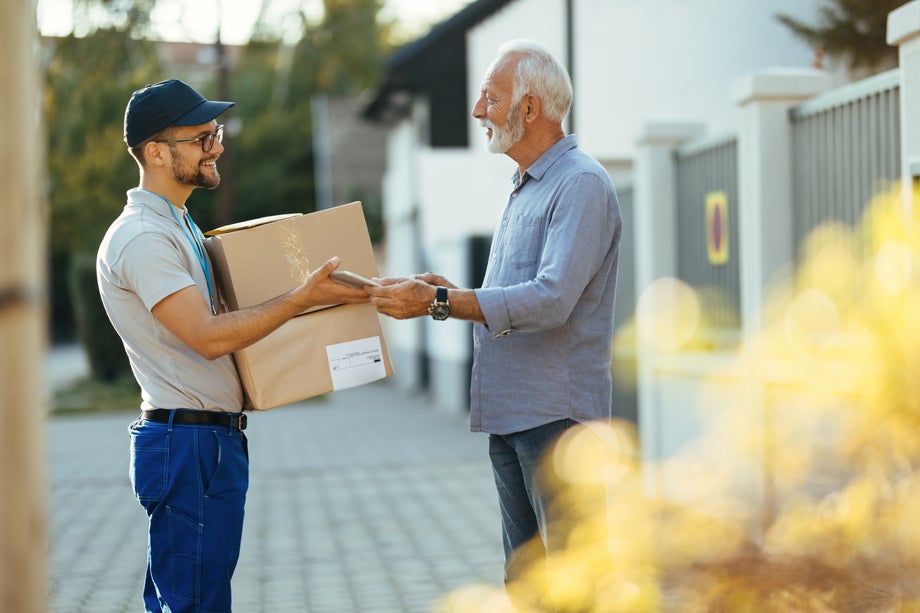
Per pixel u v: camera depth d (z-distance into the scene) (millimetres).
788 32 7648
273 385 2963
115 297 2912
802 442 2916
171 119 2930
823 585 2133
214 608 2910
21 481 1512
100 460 10852
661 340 7676
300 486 8648
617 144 10898
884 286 3039
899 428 2576
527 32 15117
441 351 17172
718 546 2252
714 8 8891
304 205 35688
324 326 3010
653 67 10250
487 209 16609
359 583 5383
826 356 4934
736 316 6773
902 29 4281
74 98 19219
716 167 7031
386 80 18688
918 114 4211
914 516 2279
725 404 6324
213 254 3047
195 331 2777
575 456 3119
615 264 3195
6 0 1498
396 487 8477
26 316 1520
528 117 3174
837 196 5352
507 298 2906
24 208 1518
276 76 35844
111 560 6117
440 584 5316
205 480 2914
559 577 3014
